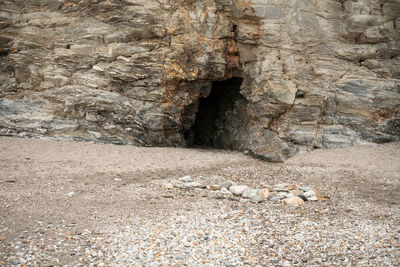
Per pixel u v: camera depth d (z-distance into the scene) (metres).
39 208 7.43
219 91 19.23
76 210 7.43
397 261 5.35
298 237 6.27
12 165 11.07
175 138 16.64
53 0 16.14
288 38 15.50
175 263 5.27
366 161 12.64
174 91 16.02
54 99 15.93
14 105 15.80
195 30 15.52
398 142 14.58
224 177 11.20
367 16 15.38
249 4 15.35
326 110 15.29
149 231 6.37
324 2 15.52
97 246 5.74
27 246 5.67
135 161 12.61
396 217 7.46
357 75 15.44
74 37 16.12
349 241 6.11
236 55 16.28
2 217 6.81
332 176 11.33
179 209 7.73
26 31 16.27
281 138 14.82
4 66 17.02
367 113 15.05
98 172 10.91
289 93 14.80
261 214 7.55
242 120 17.41
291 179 11.19
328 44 15.62
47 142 14.48
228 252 5.62
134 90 15.85
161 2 15.52
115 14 15.75
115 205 7.87
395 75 15.51
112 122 15.80
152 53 15.52
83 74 15.96
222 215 7.32
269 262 5.36
